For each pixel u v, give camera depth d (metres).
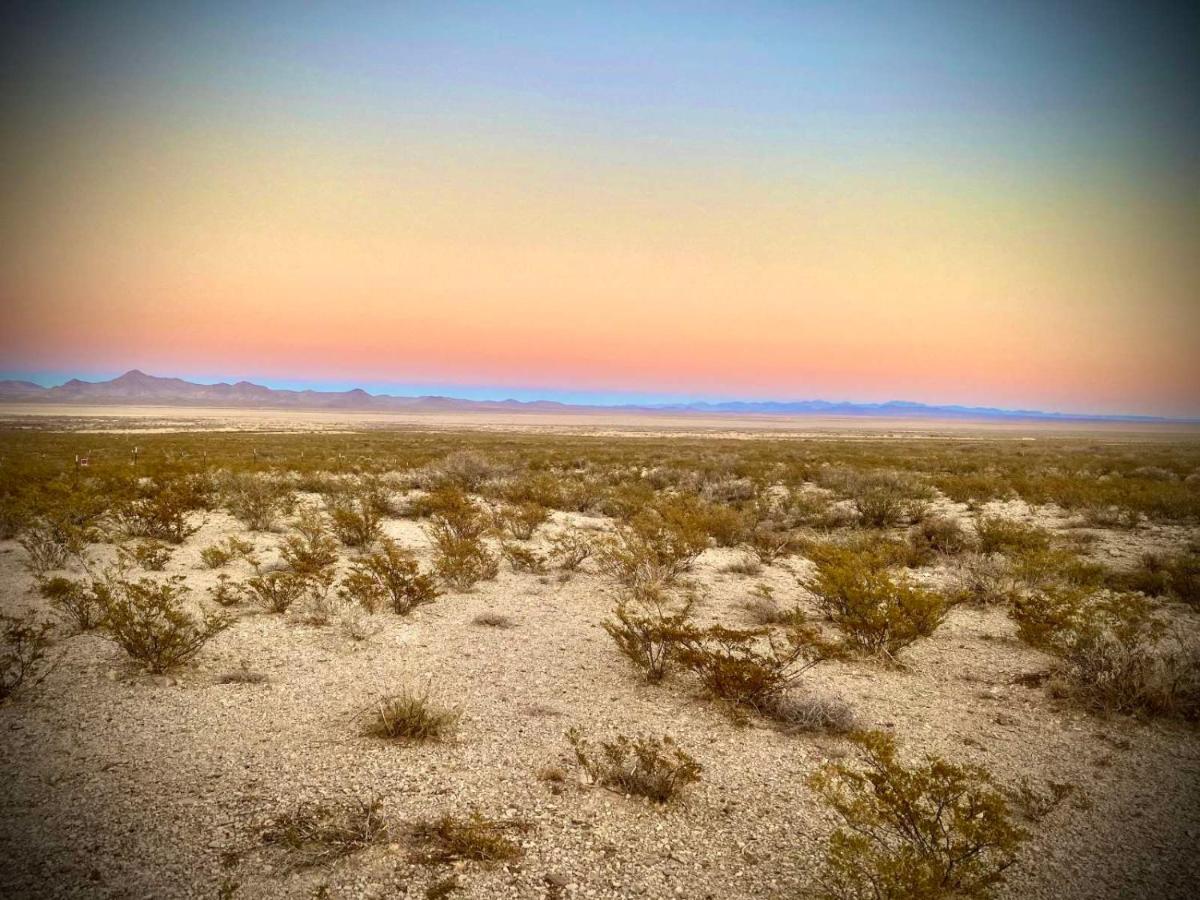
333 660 7.54
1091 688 6.85
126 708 6.15
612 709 6.45
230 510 18.52
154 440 59.66
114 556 12.89
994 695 6.97
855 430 157.62
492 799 4.79
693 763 4.86
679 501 19.25
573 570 12.59
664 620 7.41
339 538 14.84
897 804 4.18
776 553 14.11
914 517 18.78
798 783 5.12
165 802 4.63
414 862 4.07
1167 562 12.53
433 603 10.11
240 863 4.00
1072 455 54.16
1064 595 8.56
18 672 6.80
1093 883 3.99
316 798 4.73
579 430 128.88
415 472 28.14
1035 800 4.85
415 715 5.77
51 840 4.18
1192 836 4.49
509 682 7.05
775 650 8.12
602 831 4.45
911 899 3.44
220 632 8.36
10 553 12.95
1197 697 6.64
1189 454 56.16
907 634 7.84
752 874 4.04
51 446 47.66
